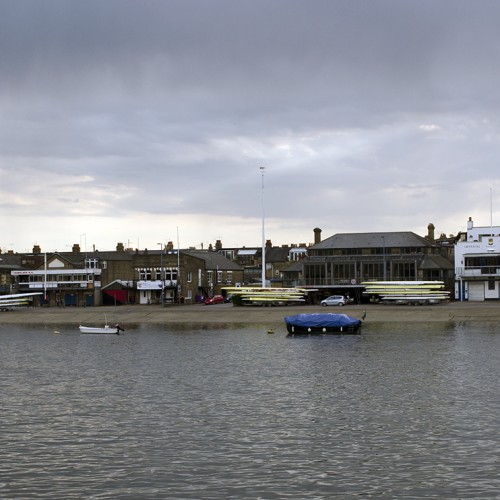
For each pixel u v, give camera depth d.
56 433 38.75
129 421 41.28
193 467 32.66
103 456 34.50
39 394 49.94
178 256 141.62
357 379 53.78
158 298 143.50
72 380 55.84
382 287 118.19
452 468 31.92
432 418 40.81
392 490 29.50
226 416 42.16
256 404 45.44
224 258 168.75
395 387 50.22
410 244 130.62
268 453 34.62
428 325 94.94
